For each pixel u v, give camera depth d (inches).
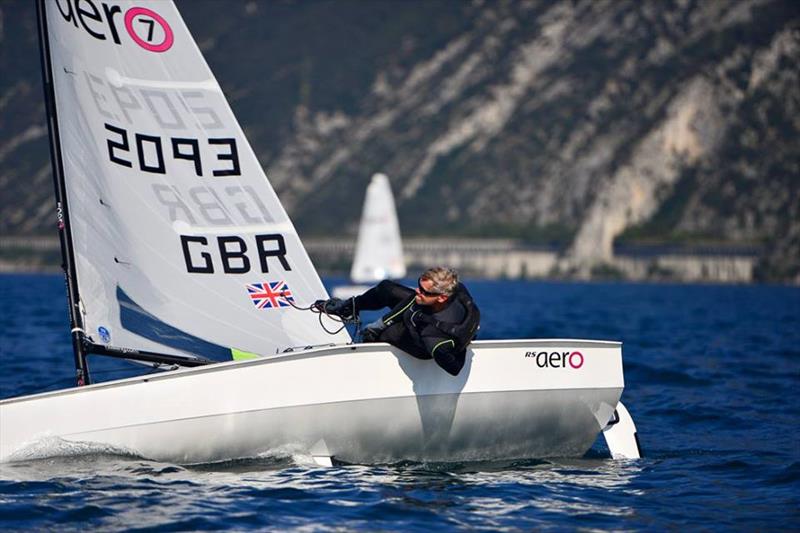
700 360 2497.5
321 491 1071.0
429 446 1189.1
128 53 1237.1
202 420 1125.7
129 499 1028.5
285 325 1279.5
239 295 1273.4
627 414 1317.7
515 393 1190.9
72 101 1229.1
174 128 1251.8
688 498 1099.9
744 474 1214.3
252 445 1143.6
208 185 1262.3
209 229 1264.8
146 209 1250.0
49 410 1106.1
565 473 1197.1
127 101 1239.5
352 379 1146.7
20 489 1048.8
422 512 1015.0
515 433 1214.3
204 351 1278.3
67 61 1225.4
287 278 1277.1
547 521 1002.7
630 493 1115.9
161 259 1255.5
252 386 1133.7
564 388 1213.1
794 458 1305.4
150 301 1255.5
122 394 1115.9
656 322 4453.7
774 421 1593.3
